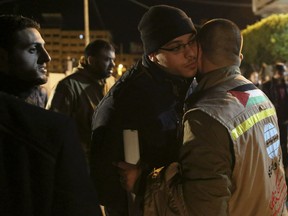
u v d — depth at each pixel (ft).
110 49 11.13
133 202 6.30
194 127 5.31
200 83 5.81
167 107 6.68
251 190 5.46
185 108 6.18
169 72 6.68
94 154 6.77
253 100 5.73
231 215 5.49
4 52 4.72
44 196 3.12
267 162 5.66
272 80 20.59
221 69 5.70
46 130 3.25
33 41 4.81
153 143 6.53
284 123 19.92
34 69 4.84
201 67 5.93
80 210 3.29
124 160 6.30
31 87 4.95
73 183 3.29
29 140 3.14
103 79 11.30
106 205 6.75
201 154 5.22
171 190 5.49
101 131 6.67
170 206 5.50
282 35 26.05
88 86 10.97
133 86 6.62
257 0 28.68
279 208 5.96
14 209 3.00
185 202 5.37
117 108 6.57
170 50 6.46
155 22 6.46
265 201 5.59
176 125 6.72
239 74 5.91
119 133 6.52
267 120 5.89
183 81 6.89
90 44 11.04
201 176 5.21
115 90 6.79
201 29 5.88
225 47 5.66
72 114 10.84
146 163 6.49
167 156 6.61
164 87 6.73
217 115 5.23
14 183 3.02
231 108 5.35
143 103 6.53
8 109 3.19
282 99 20.13
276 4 26.43
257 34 28.12
